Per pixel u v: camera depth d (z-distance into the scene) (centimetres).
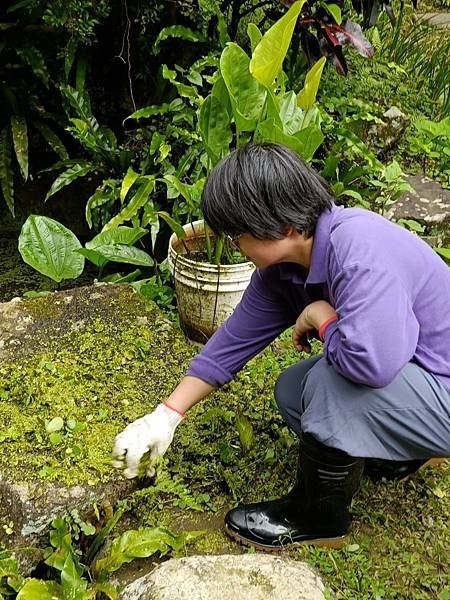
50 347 224
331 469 167
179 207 297
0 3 343
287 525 180
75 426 193
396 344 144
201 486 199
